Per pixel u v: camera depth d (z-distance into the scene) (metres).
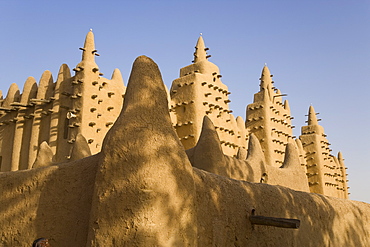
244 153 17.34
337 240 9.29
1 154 21.64
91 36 19.52
